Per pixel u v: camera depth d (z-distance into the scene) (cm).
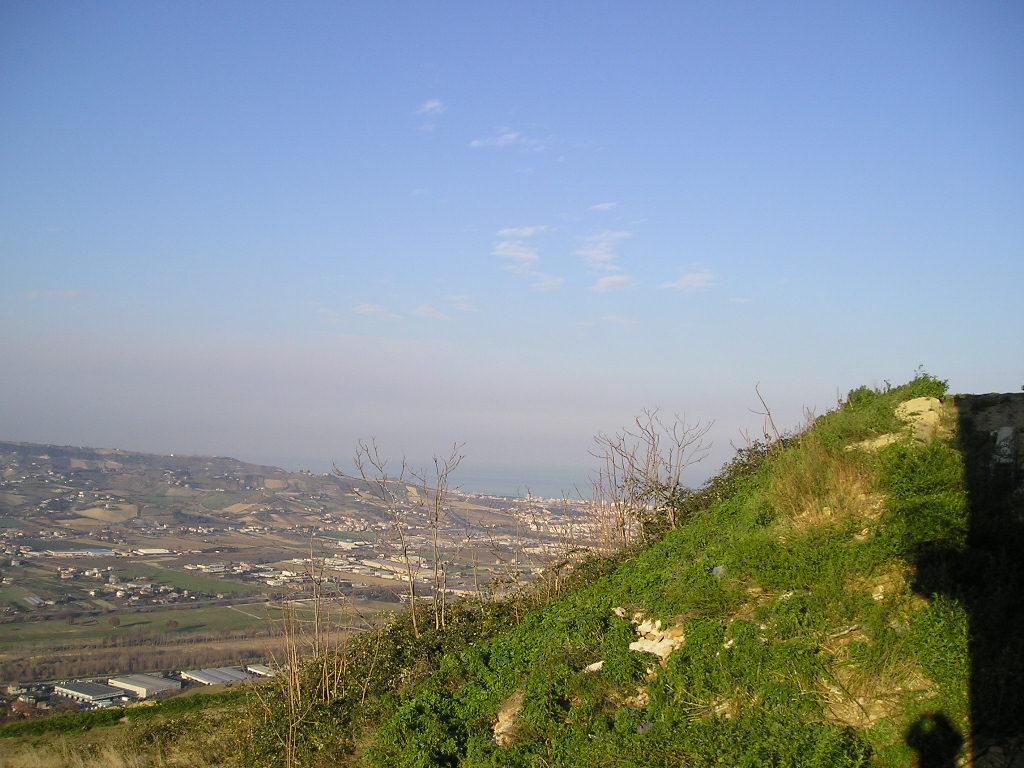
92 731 1512
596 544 1431
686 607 846
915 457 852
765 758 607
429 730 858
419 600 1478
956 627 627
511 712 855
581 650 885
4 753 1405
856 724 616
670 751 658
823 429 1081
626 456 1478
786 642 704
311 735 1055
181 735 1346
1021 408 995
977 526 730
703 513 1241
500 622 1231
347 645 1308
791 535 852
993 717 567
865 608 701
